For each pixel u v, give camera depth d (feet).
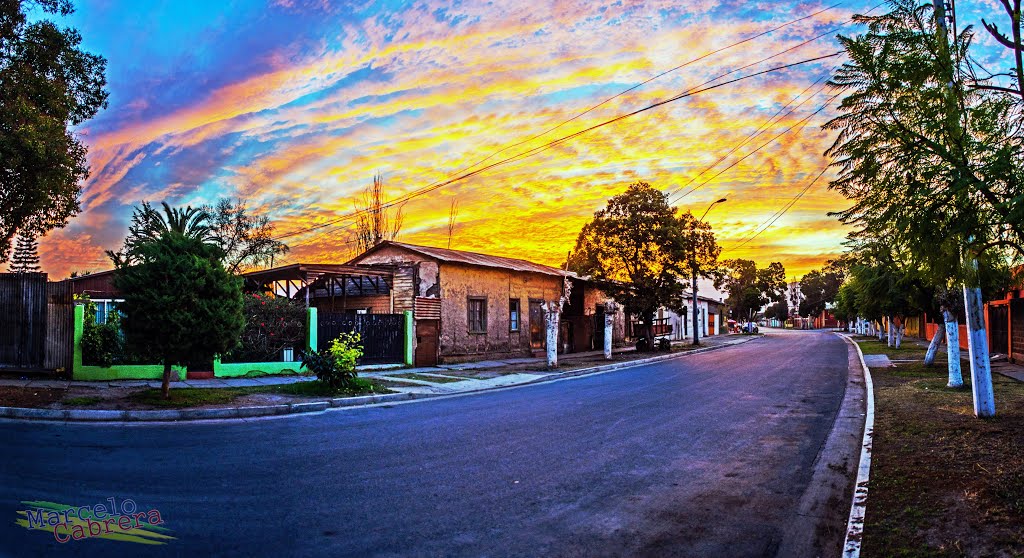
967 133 17.95
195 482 20.77
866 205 19.63
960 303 45.24
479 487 20.65
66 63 49.19
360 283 81.46
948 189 16.49
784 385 52.54
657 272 101.09
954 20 19.58
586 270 100.53
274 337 56.49
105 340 46.47
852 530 16.19
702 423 33.50
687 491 20.49
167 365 37.91
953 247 17.03
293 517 17.28
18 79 45.60
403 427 32.65
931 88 18.11
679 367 75.20
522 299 94.27
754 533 16.62
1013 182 15.51
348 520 17.10
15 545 14.73
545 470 23.04
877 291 59.93
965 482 19.85
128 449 25.89
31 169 44.93
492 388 54.70
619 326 126.72
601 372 73.00
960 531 15.66
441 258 75.82
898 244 19.44
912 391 44.45
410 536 15.90
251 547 14.94
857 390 48.83
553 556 14.74
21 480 20.29
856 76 19.62
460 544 15.40
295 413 38.24
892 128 18.38
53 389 38.91
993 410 31.63
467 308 81.97
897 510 17.62
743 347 123.54
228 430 31.50
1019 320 64.75
